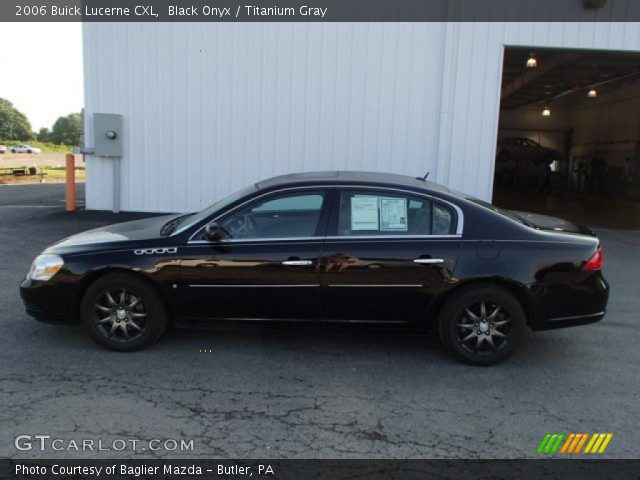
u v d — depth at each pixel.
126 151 10.84
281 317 4.43
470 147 10.63
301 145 10.77
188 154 10.84
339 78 10.58
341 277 4.31
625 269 7.97
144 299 4.42
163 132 10.79
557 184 26.92
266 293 4.36
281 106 10.68
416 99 10.60
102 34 10.48
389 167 10.80
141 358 4.40
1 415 3.47
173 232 4.55
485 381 4.12
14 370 4.13
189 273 4.36
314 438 3.29
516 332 4.32
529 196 22.31
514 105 27.56
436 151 10.73
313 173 5.16
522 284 4.25
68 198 11.15
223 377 4.09
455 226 4.38
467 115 10.55
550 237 4.38
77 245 4.55
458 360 4.42
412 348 4.75
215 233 4.29
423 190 4.46
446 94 10.49
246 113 10.71
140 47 10.53
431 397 3.85
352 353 4.61
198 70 10.60
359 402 3.75
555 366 4.44
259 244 4.37
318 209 4.43
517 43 10.34
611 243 10.02
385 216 4.41
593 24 10.29
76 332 4.93
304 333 5.05
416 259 4.28
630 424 3.54
